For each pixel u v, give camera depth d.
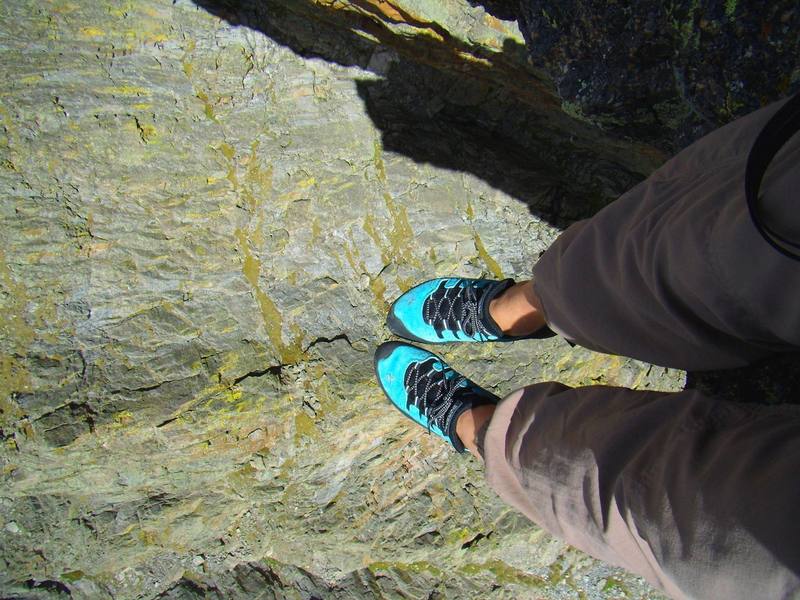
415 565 1.55
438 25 1.09
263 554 1.39
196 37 1.24
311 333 1.20
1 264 1.06
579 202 1.39
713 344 0.44
